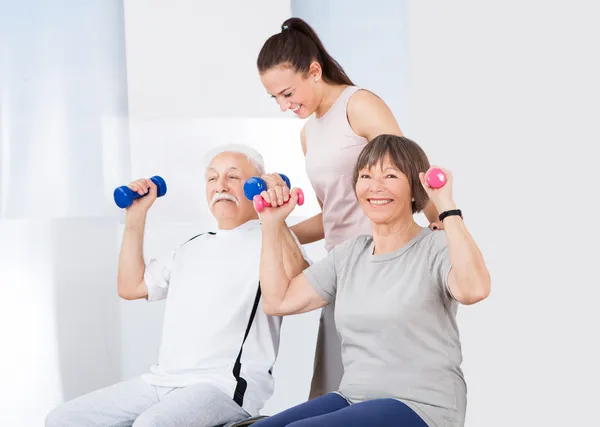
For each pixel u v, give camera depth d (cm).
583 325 294
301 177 316
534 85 296
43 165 308
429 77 305
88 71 312
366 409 169
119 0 315
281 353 313
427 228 191
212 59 313
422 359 178
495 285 301
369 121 213
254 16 314
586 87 290
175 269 227
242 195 227
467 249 171
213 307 216
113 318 312
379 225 189
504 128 299
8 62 307
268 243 202
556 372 297
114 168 314
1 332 303
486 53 300
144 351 313
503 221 300
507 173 299
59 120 310
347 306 187
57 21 310
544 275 297
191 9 313
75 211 310
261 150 314
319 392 228
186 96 313
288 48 214
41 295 306
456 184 302
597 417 292
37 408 305
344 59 322
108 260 312
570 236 294
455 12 302
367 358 183
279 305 201
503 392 302
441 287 179
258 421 178
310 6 324
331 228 227
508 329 301
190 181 315
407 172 187
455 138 303
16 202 306
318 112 223
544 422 298
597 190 290
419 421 171
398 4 313
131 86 312
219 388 207
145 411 199
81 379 309
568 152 293
